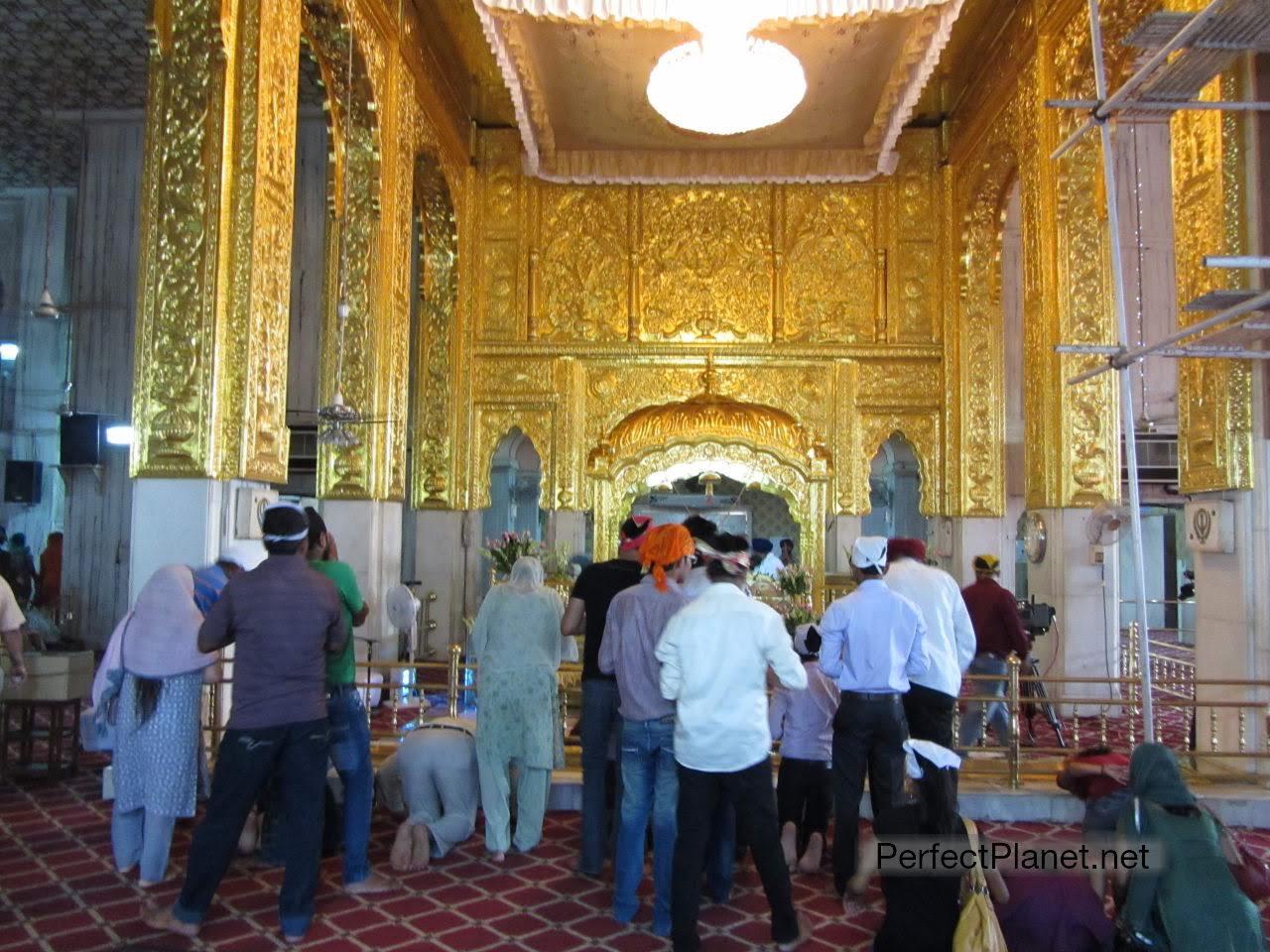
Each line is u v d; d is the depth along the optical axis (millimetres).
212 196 6602
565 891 4941
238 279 6648
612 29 9695
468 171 13312
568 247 13492
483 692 5371
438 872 5184
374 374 9594
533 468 15523
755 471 13117
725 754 4137
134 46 12102
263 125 6824
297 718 4320
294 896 4297
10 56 12367
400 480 10195
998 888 3682
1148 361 15164
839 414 13102
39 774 7023
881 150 11969
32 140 14672
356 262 9617
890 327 13180
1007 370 14867
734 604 4266
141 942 4223
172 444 6516
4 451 15984
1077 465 8992
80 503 13648
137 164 14094
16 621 6195
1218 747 6898
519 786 5512
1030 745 7625
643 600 4688
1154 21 4855
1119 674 9156
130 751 4930
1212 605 7043
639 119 11844
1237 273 6574
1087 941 3402
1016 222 14922
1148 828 3605
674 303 13391
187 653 4941
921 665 4789
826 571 13227
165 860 4918
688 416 13281
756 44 8055
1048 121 9164
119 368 13914
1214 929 3365
